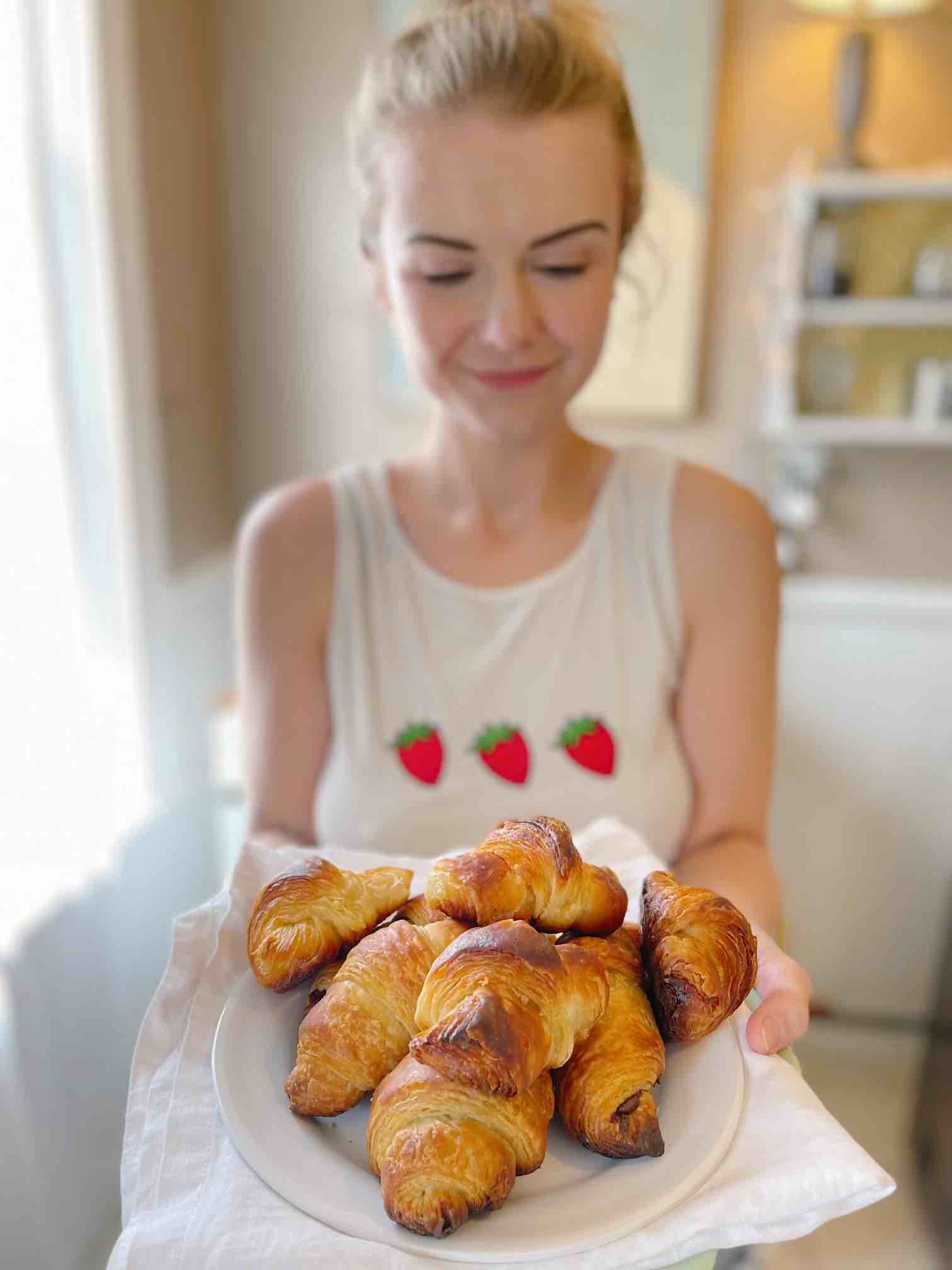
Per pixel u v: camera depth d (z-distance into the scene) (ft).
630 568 2.02
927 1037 4.27
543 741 1.99
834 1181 0.83
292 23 4.01
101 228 3.04
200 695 4.01
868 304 3.76
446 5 1.74
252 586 2.03
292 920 1.04
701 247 3.96
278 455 4.49
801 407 4.09
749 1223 0.82
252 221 4.24
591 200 1.65
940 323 3.87
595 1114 0.89
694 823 2.04
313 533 2.02
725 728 2.02
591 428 4.29
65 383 2.74
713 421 4.23
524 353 1.73
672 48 3.77
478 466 1.95
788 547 4.19
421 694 2.01
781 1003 1.04
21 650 2.56
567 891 1.02
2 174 2.48
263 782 2.05
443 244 1.65
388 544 2.03
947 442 3.90
